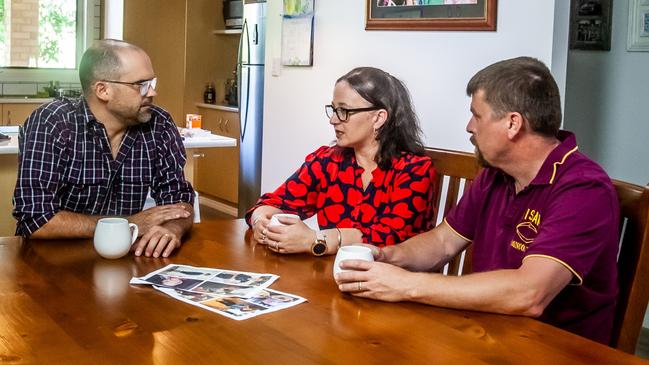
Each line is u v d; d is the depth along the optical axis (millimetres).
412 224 2025
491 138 1580
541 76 1553
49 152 2088
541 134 1561
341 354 1194
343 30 3562
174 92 6270
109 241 1725
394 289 1459
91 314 1356
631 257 1552
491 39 2900
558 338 1299
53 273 1616
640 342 3307
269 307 1417
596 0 3451
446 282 1445
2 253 1771
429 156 2174
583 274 1463
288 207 2201
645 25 3295
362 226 2115
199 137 3578
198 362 1145
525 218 1613
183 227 1988
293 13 3844
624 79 3408
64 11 6188
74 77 6297
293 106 3930
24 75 6059
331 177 2193
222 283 1570
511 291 1407
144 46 6086
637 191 1563
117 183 2289
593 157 3580
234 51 6418
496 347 1247
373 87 2072
